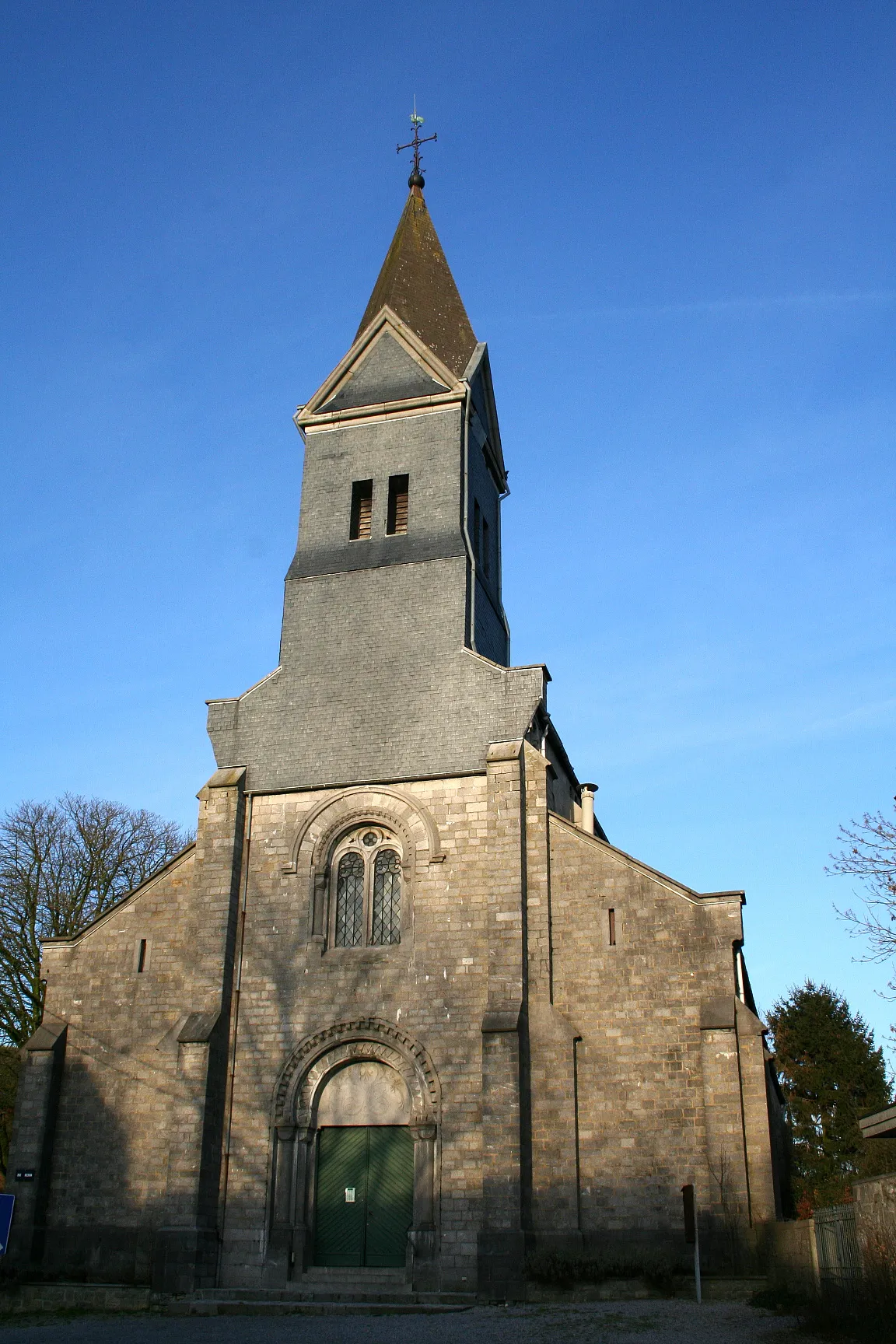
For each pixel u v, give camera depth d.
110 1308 27.98
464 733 33.62
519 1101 28.44
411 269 44.47
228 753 35.44
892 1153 48.12
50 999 33.97
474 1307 25.84
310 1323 23.97
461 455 38.47
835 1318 19.08
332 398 40.72
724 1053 28.36
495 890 31.27
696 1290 24.98
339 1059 31.33
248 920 33.31
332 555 37.97
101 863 50.00
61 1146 32.09
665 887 30.69
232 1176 30.66
